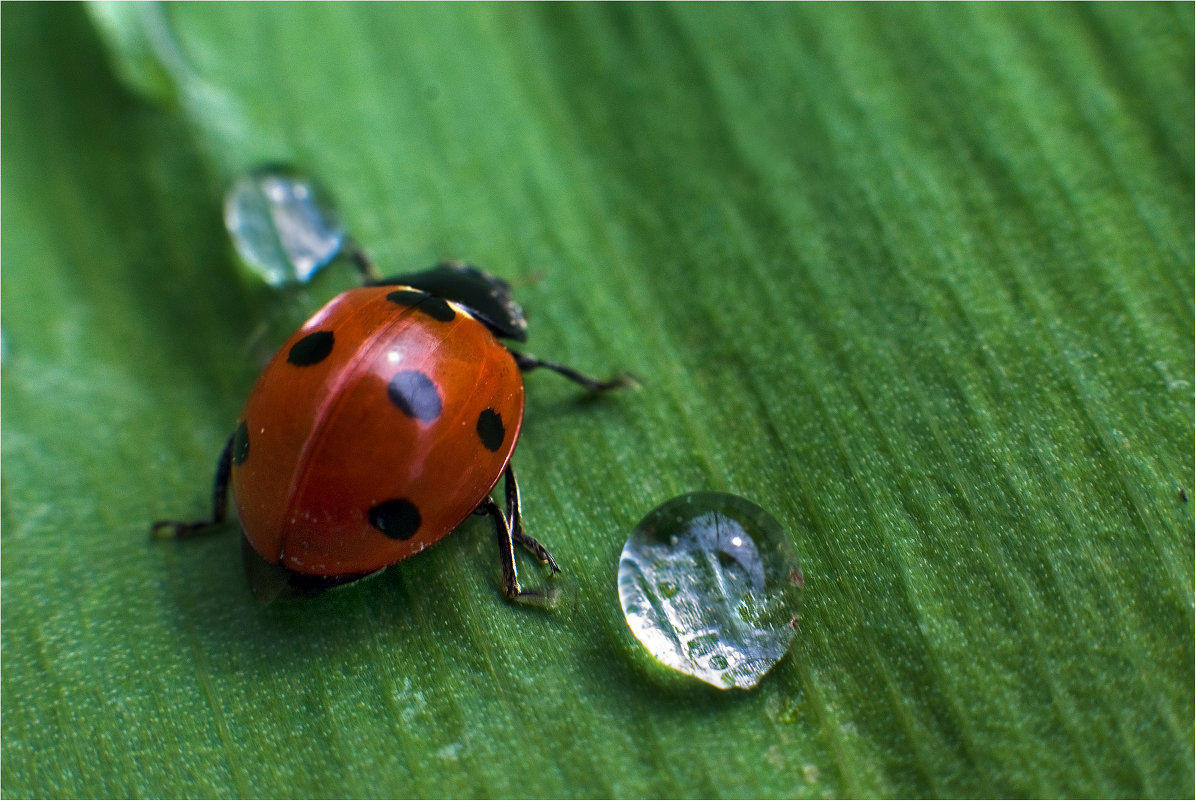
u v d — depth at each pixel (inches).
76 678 2.3
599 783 2.3
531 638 2.3
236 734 2.3
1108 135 2.5
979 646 2.3
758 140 2.5
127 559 2.4
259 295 2.5
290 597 2.3
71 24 2.5
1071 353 2.4
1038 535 2.3
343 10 2.6
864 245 2.5
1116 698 2.3
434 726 2.3
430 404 2.3
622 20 2.6
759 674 2.3
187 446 2.5
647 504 2.4
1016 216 2.4
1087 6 2.5
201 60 2.6
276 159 2.6
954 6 2.5
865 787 2.3
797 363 2.4
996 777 2.3
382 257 2.5
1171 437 2.3
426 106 2.6
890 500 2.3
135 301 2.5
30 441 2.4
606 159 2.6
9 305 2.5
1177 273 2.4
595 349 2.5
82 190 2.5
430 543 2.3
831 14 2.6
